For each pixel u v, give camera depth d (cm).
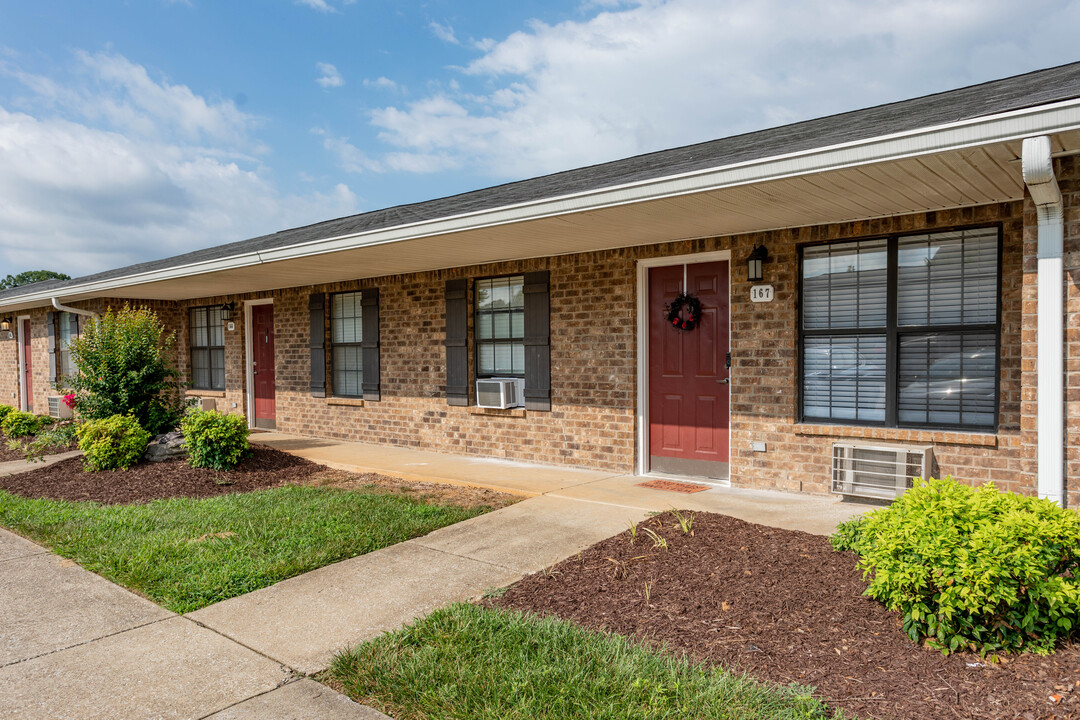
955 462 538
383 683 286
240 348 1252
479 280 884
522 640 320
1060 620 282
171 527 540
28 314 1593
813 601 339
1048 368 378
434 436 929
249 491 693
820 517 532
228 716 267
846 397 609
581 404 775
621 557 423
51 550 500
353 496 641
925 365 566
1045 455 379
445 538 504
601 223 578
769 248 629
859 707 251
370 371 1006
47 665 315
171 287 1097
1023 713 242
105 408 864
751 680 272
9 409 1230
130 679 300
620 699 262
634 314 732
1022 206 504
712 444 700
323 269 888
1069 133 332
